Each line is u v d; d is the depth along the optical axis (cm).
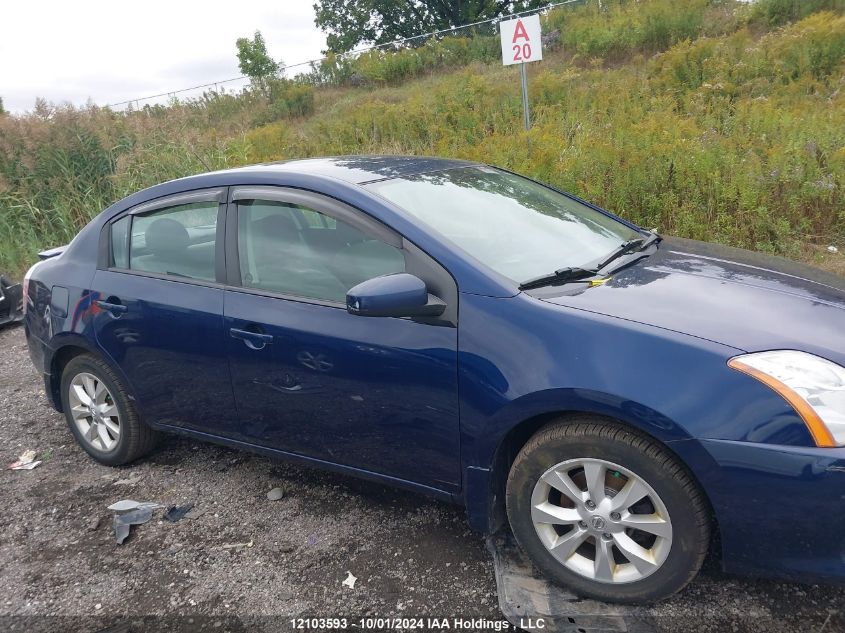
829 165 637
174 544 311
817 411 203
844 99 835
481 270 257
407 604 258
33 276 400
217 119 1656
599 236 329
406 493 333
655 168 657
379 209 282
